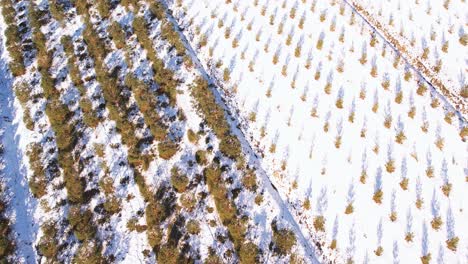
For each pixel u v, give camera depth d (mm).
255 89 23234
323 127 21469
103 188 19500
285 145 20922
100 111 22469
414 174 19625
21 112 22750
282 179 19891
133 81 22969
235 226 17906
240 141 21109
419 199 18781
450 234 17781
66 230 18453
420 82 23172
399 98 22219
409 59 24344
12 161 20938
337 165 20094
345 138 21031
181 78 23797
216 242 17922
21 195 19719
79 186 19469
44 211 19094
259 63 24406
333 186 19422
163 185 19641
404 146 20625
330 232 18109
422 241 17625
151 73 24000
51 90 23188
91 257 17203
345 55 24562
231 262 17359
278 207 18953
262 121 21891
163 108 22375
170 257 17141
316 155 20484
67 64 24641
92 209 19047
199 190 19453
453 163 19953
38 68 24547
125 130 21234
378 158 20234
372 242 17688
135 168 20312
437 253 17281
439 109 22047
